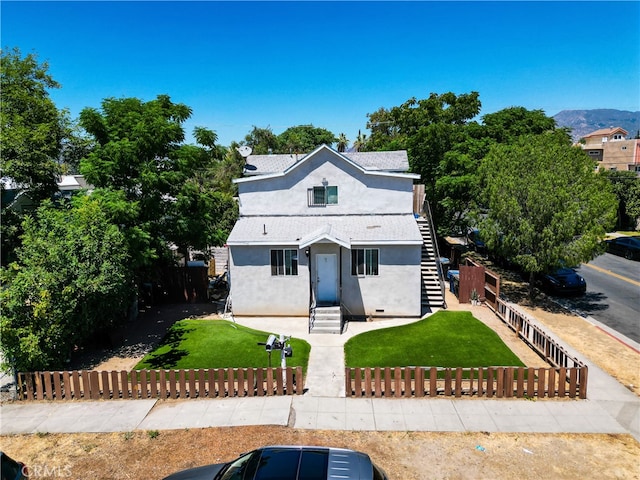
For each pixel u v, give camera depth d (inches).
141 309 858.8
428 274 862.5
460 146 1123.3
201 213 836.6
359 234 764.6
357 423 450.9
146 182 740.7
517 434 430.0
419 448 409.4
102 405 501.7
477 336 677.9
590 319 759.7
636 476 368.8
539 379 494.3
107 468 388.5
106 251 612.7
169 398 513.7
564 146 870.4
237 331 717.9
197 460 396.5
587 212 753.6
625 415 461.4
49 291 542.0
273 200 841.5
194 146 805.9
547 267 797.9
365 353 628.1
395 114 1581.0
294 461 306.0
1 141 831.7
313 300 776.3
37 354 518.0
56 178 981.2
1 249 848.3
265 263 774.5
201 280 882.8
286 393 515.2
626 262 1208.8
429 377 533.0
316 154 823.1
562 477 368.5
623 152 2442.2
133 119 768.9
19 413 487.2
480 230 848.3
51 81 1032.8
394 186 823.7
